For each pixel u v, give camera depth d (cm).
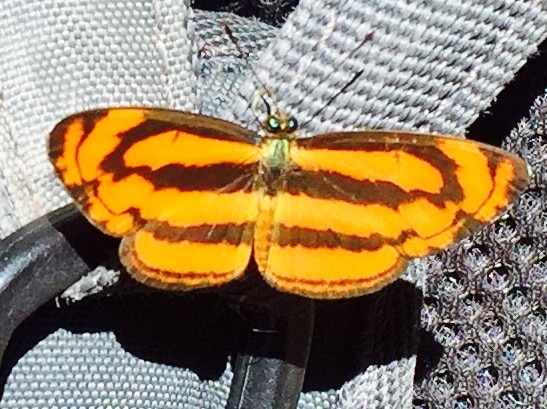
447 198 10
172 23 11
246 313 11
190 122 10
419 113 11
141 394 11
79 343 11
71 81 11
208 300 11
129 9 11
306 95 11
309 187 11
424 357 12
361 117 11
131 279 10
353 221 10
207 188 10
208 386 11
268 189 11
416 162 10
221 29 12
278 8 13
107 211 10
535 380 12
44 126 11
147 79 11
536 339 12
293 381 10
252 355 11
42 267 10
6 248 10
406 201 10
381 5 11
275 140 11
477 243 12
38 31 11
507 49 11
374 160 10
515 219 12
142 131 10
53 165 10
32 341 11
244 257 10
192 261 10
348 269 10
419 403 13
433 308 12
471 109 11
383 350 11
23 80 11
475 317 12
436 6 11
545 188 12
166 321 11
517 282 12
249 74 11
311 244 10
